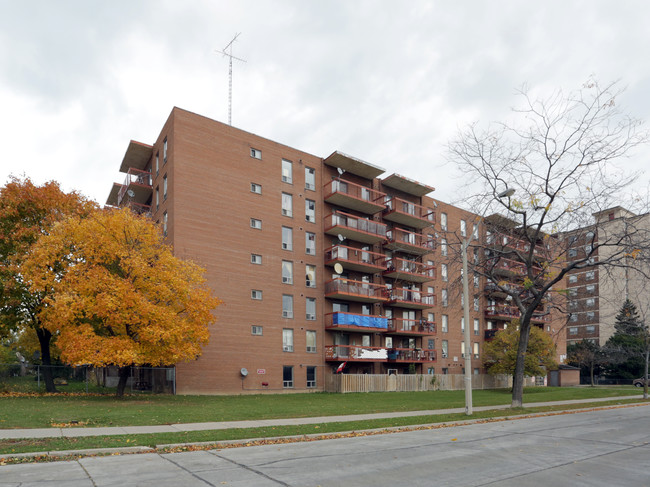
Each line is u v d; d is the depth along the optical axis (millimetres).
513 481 8008
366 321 36656
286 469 8820
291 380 33062
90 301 21141
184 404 21312
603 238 23969
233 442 11648
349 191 39125
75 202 29719
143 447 10617
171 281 22594
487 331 48906
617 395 36469
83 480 7836
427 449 11117
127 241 23844
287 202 35062
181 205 29719
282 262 33938
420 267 43312
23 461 9297
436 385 39812
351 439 12766
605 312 66000
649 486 7730
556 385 58844
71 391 28766
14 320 28453
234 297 30953
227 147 32438
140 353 21734
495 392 38719
